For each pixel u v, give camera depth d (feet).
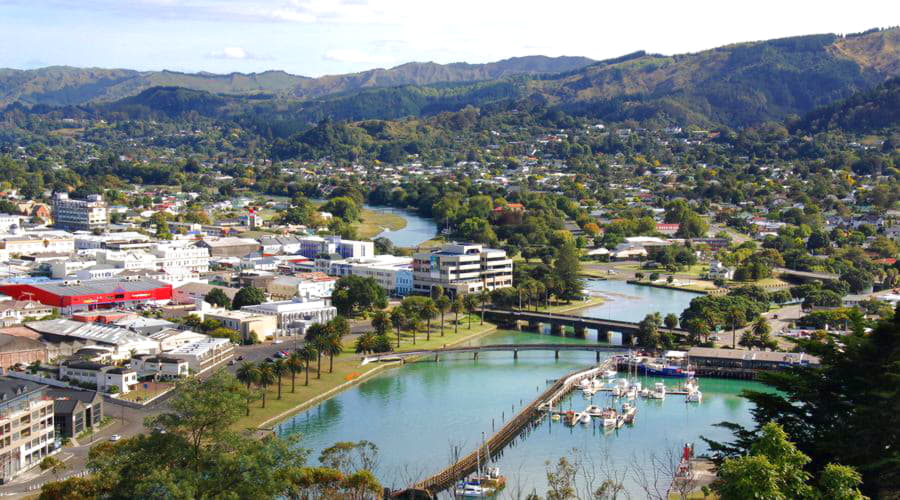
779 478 492.54
